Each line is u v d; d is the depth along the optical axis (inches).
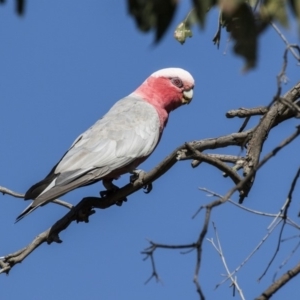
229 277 363.6
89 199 454.9
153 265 295.4
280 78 291.6
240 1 236.2
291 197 334.6
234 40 246.7
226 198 292.7
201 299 280.1
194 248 286.0
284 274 330.6
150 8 236.5
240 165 427.5
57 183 477.1
